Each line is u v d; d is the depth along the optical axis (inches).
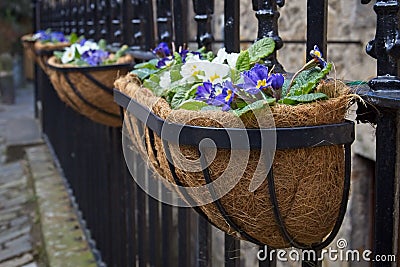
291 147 27.1
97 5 84.0
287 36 80.7
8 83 339.3
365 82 32.6
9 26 402.3
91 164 95.7
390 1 27.4
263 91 29.7
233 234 31.6
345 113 28.9
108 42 76.4
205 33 45.1
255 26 83.6
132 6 66.1
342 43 71.5
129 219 73.9
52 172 155.0
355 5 68.2
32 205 144.0
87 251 98.0
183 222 55.8
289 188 28.0
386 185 28.9
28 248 118.3
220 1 93.5
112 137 78.3
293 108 27.3
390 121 28.3
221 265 98.6
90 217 98.9
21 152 191.8
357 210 71.2
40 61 113.2
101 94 62.9
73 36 97.0
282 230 29.2
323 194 28.5
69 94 64.8
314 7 33.0
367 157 68.1
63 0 128.4
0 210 144.9
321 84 29.8
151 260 67.0
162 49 48.4
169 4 55.6
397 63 27.7
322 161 28.0
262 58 34.9
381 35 27.8
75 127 111.1
